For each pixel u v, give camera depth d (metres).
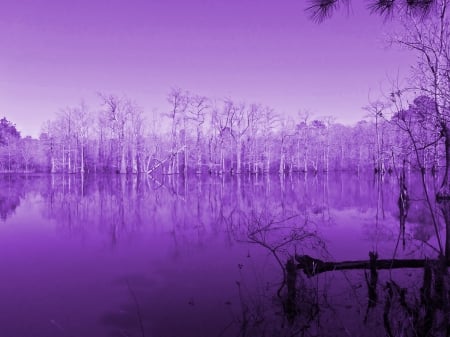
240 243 8.93
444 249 7.81
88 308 4.98
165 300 5.23
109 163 66.50
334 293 5.18
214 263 7.15
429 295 4.54
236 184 33.59
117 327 4.37
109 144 65.44
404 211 14.27
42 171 74.06
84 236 10.06
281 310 4.68
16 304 5.14
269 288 5.59
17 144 76.31
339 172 69.00
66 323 4.51
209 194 22.92
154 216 13.67
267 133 61.69
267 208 15.75
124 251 8.29
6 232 10.73
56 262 7.41
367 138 64.25
